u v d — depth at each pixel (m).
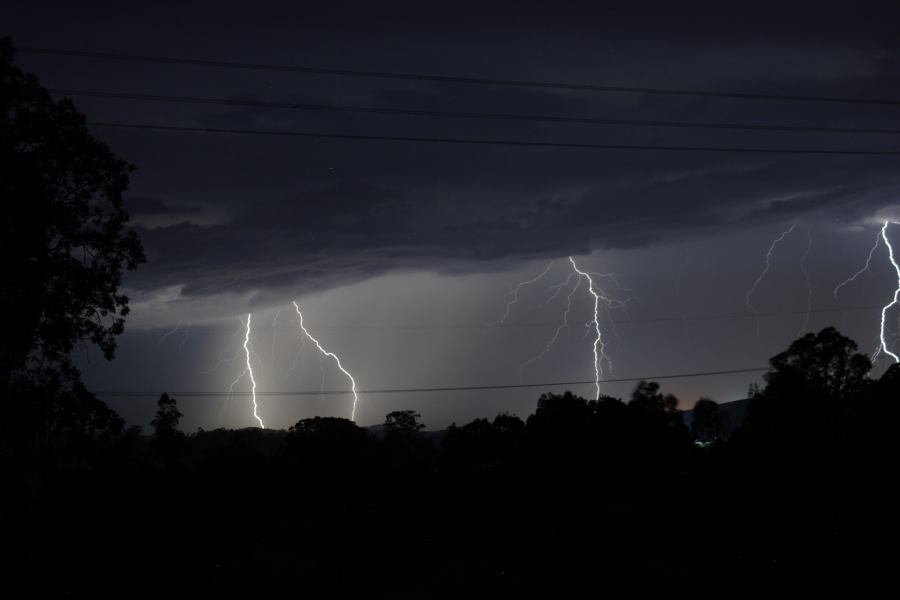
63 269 26.98
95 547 37.97
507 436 52.22
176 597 26.94
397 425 76.62
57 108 26.67
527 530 37.00
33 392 26.81
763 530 31.83
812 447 41.66
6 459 27.16
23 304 26.08
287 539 42.00
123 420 28.75
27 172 25.66
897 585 20.89
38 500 31.47
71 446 28.78
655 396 48.97
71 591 28.30
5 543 30.27
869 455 39.97
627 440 44.44
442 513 44.28
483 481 46.84
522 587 25.09
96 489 41.38
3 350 26.27
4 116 25.97
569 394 48.00
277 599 26.00
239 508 53.09
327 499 55.91
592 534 34.22
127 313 28.77
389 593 25.92
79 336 27.94
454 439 52.62
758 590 21.81
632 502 40.91
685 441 47.09
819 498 36.69
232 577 30.38
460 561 31.14
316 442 61.28
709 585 23.02
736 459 42.28
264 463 58.97
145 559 35.50
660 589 23.00
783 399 49.00
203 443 87.44
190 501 51.66
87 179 27.56
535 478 44.31
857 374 50.25
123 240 28.42
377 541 38.34
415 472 58.62
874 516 31.31
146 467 52.41
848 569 23.30
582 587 24.25
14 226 25.30
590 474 43.72
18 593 27.98
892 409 41.69
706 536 31.91
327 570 31.11
